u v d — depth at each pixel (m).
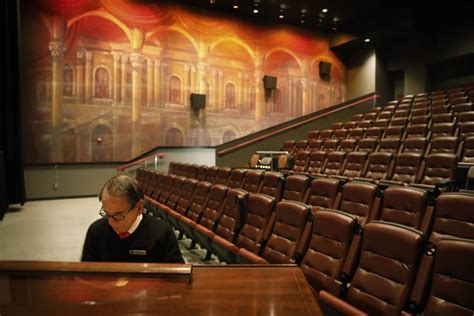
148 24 8.09
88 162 7.52
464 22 8.57
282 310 0.90
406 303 1.63
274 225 2.69
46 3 7.02
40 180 7.13
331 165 5.12
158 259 1.64
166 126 8.38
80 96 7.39
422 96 7.66
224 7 8.89
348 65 11.11
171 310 0.88
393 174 4.30
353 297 1.83
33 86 6.96
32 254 3.73
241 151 7.50
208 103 8.91
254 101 9.57
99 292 0.96
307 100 10.41
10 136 5.99
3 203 5.50
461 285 1.48
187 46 8.60
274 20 9.81
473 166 3.74
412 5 8.30
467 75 8.99
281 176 3.74
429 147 4.61
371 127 6.60
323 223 2.16
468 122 4.88
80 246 4.02
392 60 10.27
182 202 4.30
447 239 1.58
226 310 0.89
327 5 8.69
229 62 9.19
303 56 10.31
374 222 1.89
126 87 7.86
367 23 9.38
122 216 1.49
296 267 1.20
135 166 7.84
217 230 3.28
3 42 5.84
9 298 0.92
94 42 7.51
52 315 0.84
